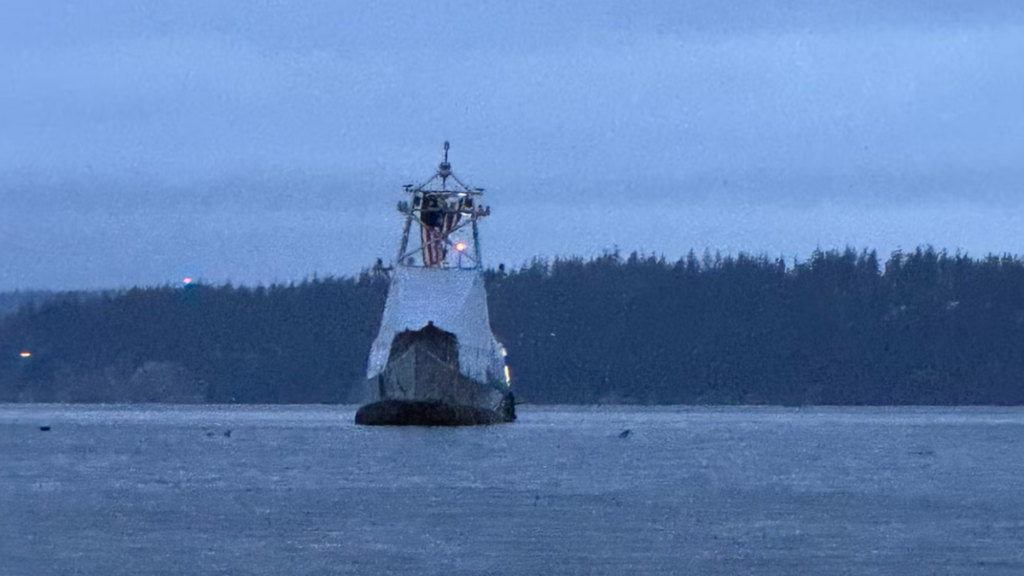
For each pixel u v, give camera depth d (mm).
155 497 180750
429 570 128875
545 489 191500
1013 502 180875
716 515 164625
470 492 186875
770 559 135125
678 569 130250
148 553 136625
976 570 130750
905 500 182750
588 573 128125
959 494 190750
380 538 145500
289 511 166000
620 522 157625
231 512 165125
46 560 133125
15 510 167125
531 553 137125
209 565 130750
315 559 133625
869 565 132750
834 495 187875
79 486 194875
